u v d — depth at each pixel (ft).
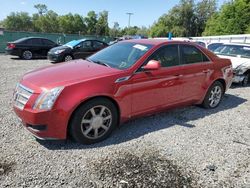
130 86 13.35
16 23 289.33
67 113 11.57
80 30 271.90
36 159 11.03
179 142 13.32
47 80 12.09
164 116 16.99
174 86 15.55
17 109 12.12
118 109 13.33
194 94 17.22
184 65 16.15
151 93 14.39
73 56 47.16
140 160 11.37
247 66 28.66
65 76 12.48
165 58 15.23
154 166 10.95
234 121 16.89
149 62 13.84
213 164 11.40
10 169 10.23
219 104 20.45
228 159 11.93
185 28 215.51
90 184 9.59
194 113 18.02
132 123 15.49
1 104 18.07
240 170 11.08
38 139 12.78
